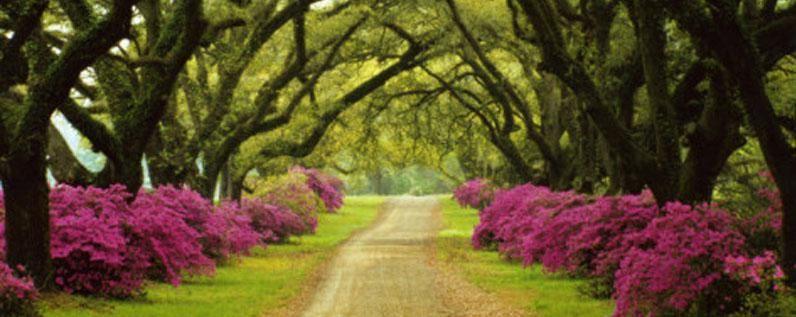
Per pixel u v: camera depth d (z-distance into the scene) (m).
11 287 13.31
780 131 12.26
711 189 16.28
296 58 30.66
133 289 17.70
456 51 36.31
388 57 37.19
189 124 36.53
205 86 29.53
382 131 44.00
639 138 22.94
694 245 12.55
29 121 15.38
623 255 16.67
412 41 35.41
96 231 16.59
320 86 40.78
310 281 22.33
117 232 16.98
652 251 13.21
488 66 33.47
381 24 33.78
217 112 27.61
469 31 32.75
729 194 20.58
